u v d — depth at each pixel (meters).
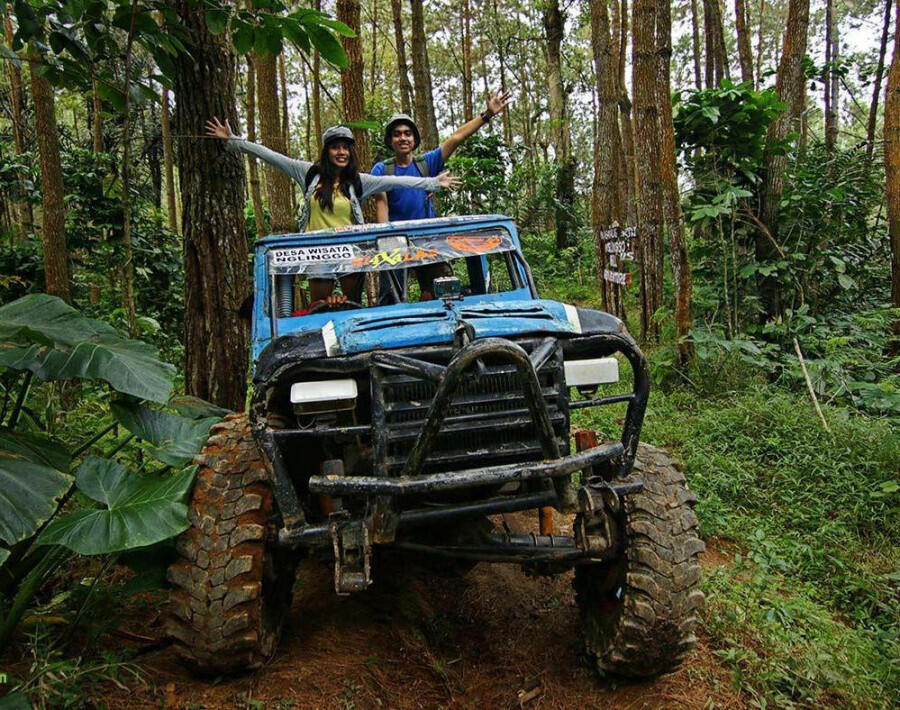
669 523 3.13
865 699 3.22
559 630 3.83
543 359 2.93
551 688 3.34
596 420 6.89
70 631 3.21
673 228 8.13
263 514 3.05
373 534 2.84
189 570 2.94
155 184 20.50
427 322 3.09
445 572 3.61
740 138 8.91
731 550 4.79
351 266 4.11
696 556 3.17
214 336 5.53
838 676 3.25
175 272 11.82
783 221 9.20
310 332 3.06
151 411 3.86
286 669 3.25
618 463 3.20
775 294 9.14
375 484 2.66
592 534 3.15
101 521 2.92
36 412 5.26
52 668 2.69
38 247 10.33
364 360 2.87
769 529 4.94
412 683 3.34
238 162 5.64
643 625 3.02
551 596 4.20
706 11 16.31
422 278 4.56
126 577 3.98
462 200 14.90
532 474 2.72
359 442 3.26
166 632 3.05
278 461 2.91
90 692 2.86
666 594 3.02
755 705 3.11
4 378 4.59
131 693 2.96
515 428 2.96
